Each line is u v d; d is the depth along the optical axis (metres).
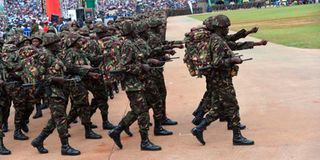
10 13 54.72
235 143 7.96
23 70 8.68
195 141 8.47
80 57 8.80
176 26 45.84
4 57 9.63
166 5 93.44
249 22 42.88
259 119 9.60
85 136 9.42
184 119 10.23
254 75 15.02
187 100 12.28
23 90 9.60
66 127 8.32
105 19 42.72
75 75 8.79
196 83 14.80
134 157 7.88
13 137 10.12
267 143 7.95
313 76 13.98
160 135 9.03
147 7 86.12
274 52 20.53
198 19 57.94
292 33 28.50
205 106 9.30
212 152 7.74
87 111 9.28
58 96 8.12
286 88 12.54
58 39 8.20
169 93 13.45
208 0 85.75
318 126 8.73
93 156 8.16
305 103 10.67
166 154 7.87
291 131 8.55
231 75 7.70
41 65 8.05
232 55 7.56
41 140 8.59
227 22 7.70
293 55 19.08
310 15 45.00
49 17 33.34
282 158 7.20
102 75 9.56
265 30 32.25
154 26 9.30
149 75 8.70
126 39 7.93
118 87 14.78
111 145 8.76
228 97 7.75
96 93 9.77
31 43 9.84
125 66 7.75
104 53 8.60
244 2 86.44
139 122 8.09
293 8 64.31
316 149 7.49
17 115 9.81
